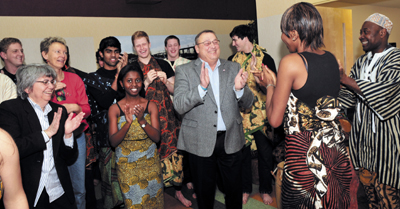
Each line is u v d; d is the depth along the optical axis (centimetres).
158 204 243
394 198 207
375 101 185
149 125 227
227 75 235
